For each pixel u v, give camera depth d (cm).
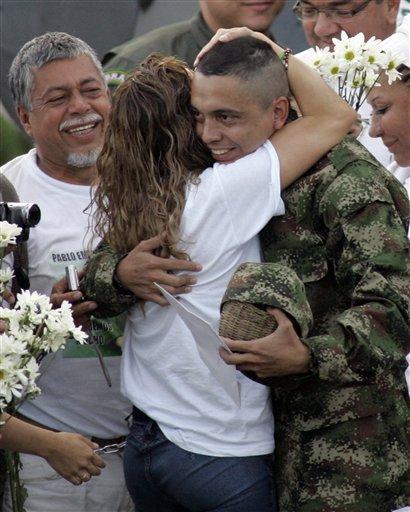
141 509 957
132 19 1534
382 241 862
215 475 897
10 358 833
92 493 1118
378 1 1277
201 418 902
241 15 1438
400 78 1090
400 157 1130
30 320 855
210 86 875
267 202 888
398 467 893
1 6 1529
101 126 1130
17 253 1060
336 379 848
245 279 849
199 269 902
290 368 843
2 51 1529
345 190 875
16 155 1514
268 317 841
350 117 908
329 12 1284
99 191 934
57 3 1534
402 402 909
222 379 864
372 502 884
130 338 960
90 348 1098
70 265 1025
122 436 1120
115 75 1473
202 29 1482
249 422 902
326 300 899
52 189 1130
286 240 901
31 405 1107
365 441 889
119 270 917
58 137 1120
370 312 850
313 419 895
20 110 1151
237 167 889
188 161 911
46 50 1118
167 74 915
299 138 897
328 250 891
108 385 1091
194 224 895
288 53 917
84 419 1110
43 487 1108
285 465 909
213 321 905
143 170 908
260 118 886
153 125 905
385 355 847
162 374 918
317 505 888
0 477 1072
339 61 1002
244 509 898
